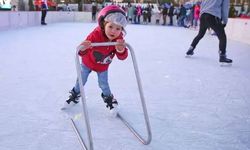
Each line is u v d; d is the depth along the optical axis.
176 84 3.42
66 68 4.11
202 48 6.78
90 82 3.34
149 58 5.15
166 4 18.91
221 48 4.57
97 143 1.91
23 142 1.90
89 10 21.14
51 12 15.78
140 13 19.14
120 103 2.69
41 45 6.47
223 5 4.51
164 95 2.98
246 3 14.35
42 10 13.37
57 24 14.78
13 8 13.20
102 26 2.02
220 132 2.14
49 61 4.60
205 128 2.20
